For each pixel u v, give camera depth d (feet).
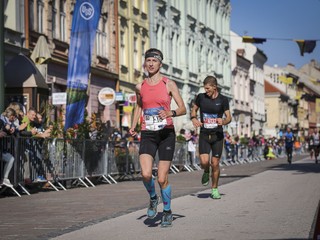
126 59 116.57
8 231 27.17
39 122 54.29
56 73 86.33
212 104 39.04
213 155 39.32
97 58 102.06
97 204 38.55
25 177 46.26
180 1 152.66
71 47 64.64
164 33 139.95
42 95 66.28
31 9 79.15
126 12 116.47
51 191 49.78
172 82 26.81
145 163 26.50
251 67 249.34
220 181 56.95
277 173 71.10
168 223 26.96
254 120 253.44
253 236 23.86
